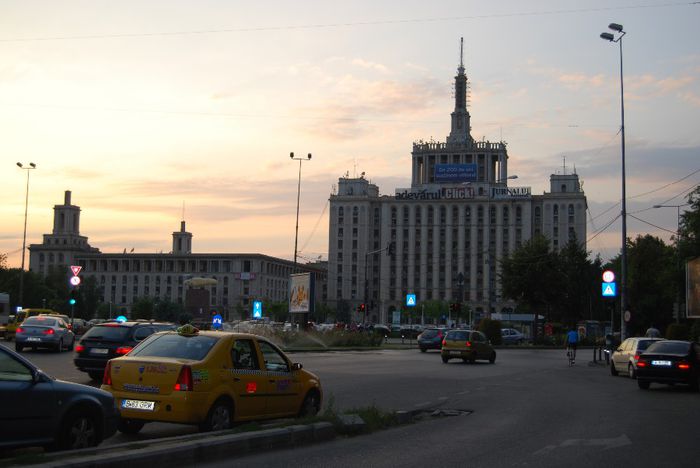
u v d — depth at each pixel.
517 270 71.12
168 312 120.25
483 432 13.36
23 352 33.34
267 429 11.20
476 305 158.75
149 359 11.65
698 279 42.91
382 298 163.12
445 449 11.34
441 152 175.50
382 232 164.88
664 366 23.30
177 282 156.25
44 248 168.38
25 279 109.25
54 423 9.45
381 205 165.62
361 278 163.38
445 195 162.25
